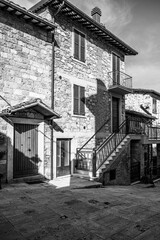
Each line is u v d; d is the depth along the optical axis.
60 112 8.17
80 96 9.18
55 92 8.03
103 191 6.21
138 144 11.38
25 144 7.12
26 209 4.20
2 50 6.52
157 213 4.16
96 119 9.98
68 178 7.87
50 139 7.75
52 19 8.00
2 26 6.57
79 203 4.70
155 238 3.06
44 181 7.16
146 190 8.23
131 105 16.39
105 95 10.73
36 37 7.52
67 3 7.66
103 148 9.26
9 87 6.61
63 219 3.73
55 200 4.89
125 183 9.61
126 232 3.25
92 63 10.01
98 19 11.59
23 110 6.84
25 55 7.13
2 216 3.82
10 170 6.46
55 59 8.12
